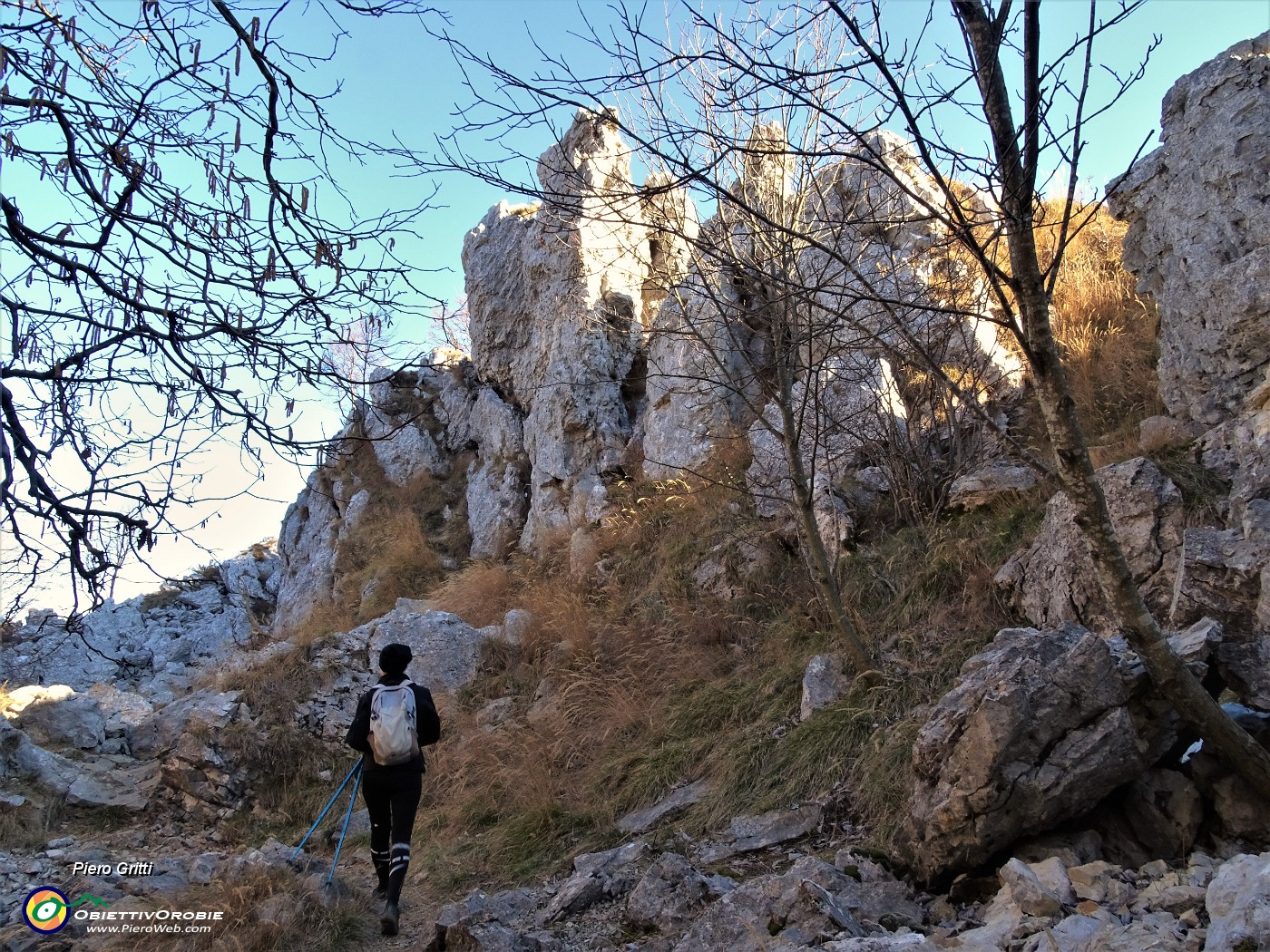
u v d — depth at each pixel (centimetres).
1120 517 580
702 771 642
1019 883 353
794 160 679
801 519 648
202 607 1972
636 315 1310
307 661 924
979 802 385
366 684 912
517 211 1569
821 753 575
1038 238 1057
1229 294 643
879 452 841
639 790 645
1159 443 661
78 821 748
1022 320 362
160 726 859
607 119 403
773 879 405
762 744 618
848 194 769
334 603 1493
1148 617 370
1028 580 631
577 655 894
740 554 898
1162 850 388
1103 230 1080
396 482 1636
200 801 780
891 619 711
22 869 624
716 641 833
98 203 375
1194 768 398
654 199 700
